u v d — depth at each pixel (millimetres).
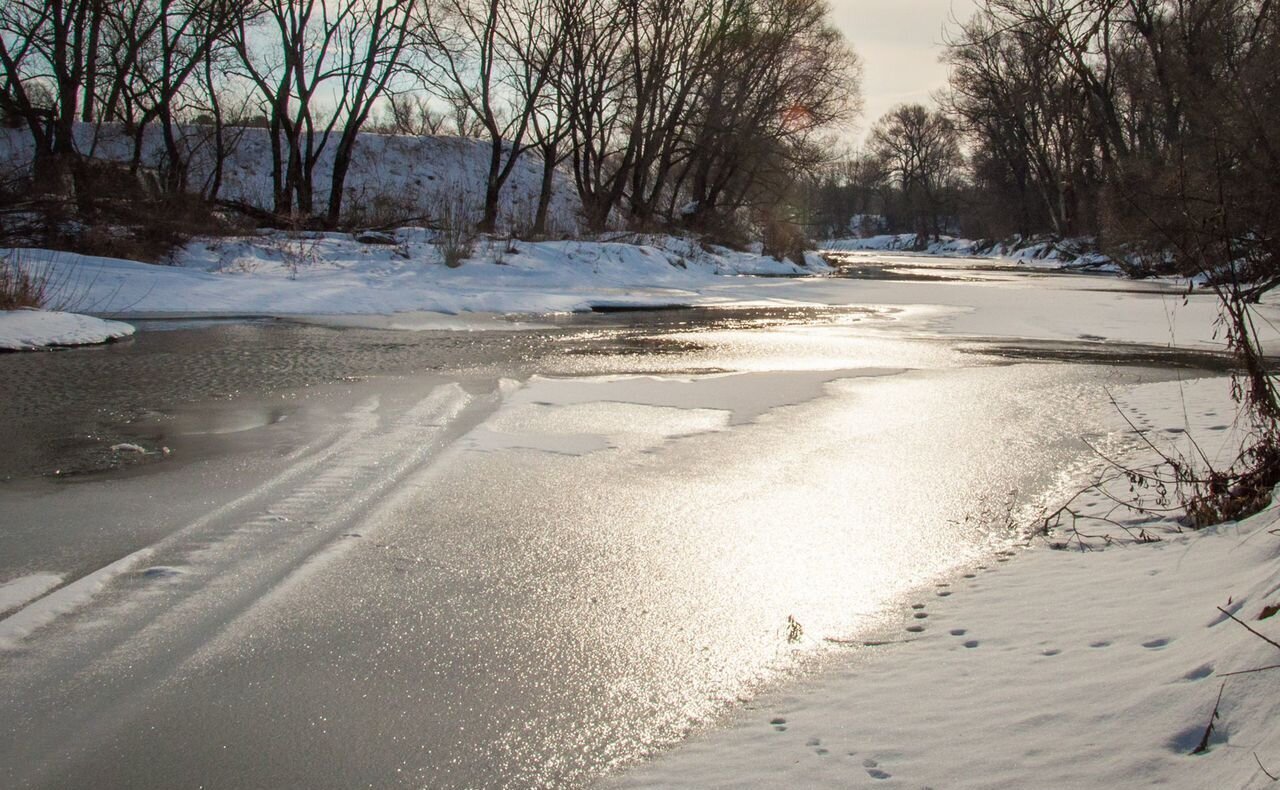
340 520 5820
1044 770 2771
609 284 25078
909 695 3484
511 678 3926
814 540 5562
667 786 3061
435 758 3350
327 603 4613
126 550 5324
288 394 9773
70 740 3451
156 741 3451
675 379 10875
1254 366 5469
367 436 7938
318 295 19000
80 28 22797
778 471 7016
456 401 9398
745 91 34906
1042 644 3744
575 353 13133
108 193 22031
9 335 12703
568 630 4367
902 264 47969
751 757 3174
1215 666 3025
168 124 25422
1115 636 3648
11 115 24156
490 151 41969
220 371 11156
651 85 32938
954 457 7418
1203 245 5320
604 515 5984
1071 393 10023
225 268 21188
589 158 34750
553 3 29625
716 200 40688
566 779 3199
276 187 27906
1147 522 5383
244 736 3486
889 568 5098
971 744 3014
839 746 3160
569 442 7805
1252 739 2590
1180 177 5180
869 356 13102
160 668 3963
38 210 20094
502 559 5230
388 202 28953
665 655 4117
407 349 13312
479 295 20328
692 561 5234
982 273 38156
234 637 4250
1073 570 4688
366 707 3693
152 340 13852
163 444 7680
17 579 4883
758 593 4785
